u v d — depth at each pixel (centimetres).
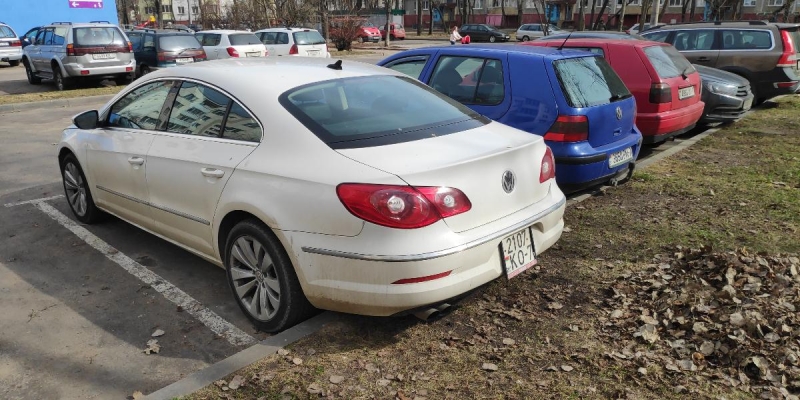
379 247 300
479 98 589
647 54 715
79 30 1490
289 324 354
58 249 502
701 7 5459
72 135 539
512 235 342
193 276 451
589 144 546
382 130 349
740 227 518
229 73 403
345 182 307
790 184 651
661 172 712
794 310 349
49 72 1575
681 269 422
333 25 3356
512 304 387
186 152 397
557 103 539
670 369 308
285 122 349
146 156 432
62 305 406
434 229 304
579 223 535
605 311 373
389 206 297
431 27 6009
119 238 526
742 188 637
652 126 708
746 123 1027
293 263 330
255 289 369
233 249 370
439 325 362
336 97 378
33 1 2659
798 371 298
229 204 359
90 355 346
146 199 444
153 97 452
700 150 830
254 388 302
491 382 304
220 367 318
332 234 312
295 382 306
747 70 1122
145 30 1741
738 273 398
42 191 664
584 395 292
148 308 402
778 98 1318
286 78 388
